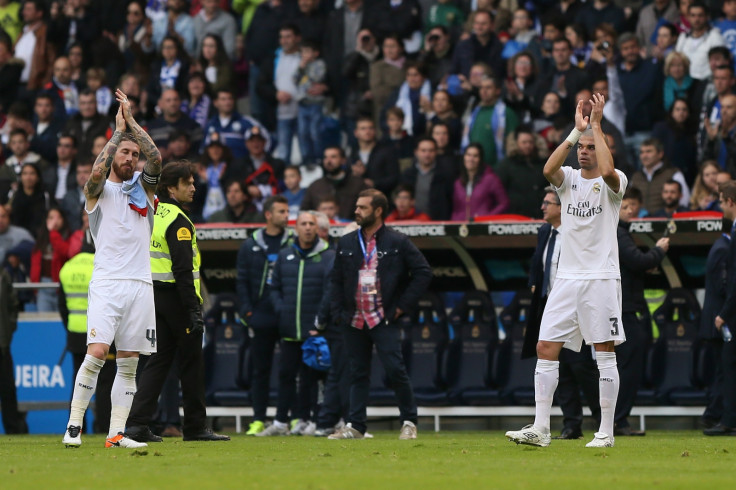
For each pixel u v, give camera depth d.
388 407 49.25
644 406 47.47
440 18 67.44
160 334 34.88
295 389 44.97
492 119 59.66
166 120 66.00
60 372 51.69
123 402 32.59
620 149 55.44
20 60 75.38
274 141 69.12
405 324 49.84
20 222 62.75
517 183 56.41
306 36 69.25
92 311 31.28
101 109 69.56
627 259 39.72
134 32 74.50
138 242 31.66
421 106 63.06
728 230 42.19
